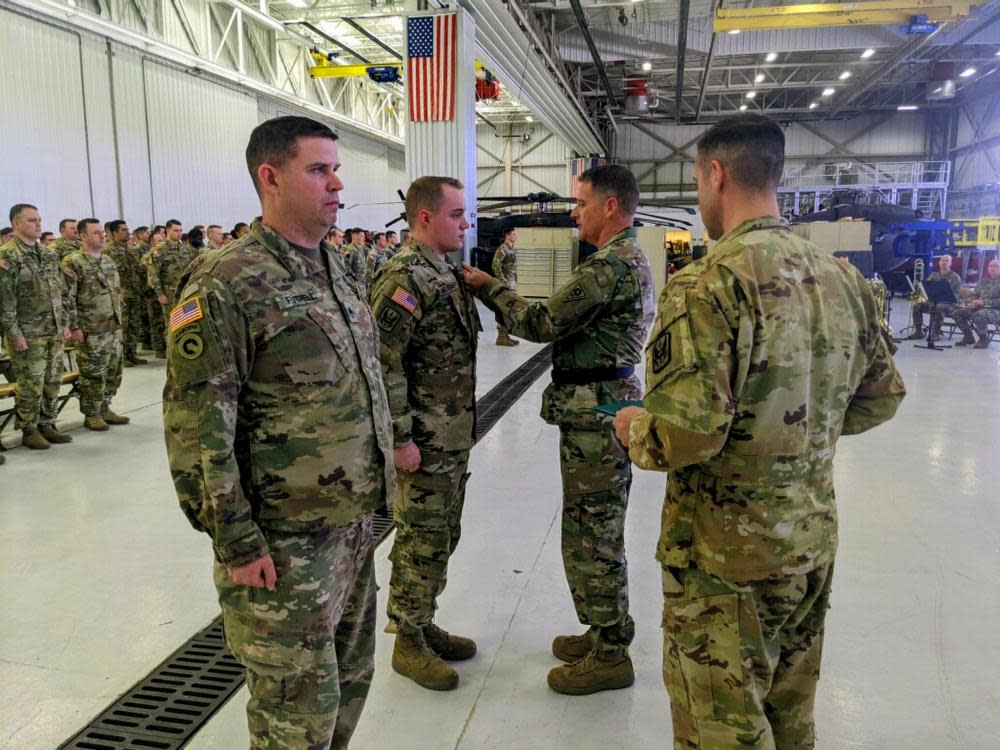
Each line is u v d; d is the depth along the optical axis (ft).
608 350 7.02
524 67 42.34
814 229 52.47
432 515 7.25
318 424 4.77
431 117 31.42
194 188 44.27
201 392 4.32
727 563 4.29
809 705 4.85
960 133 79.25
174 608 9.10
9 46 31.50
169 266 29.09
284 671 4.78
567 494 7.27
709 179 4.59
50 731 6.73
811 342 4.27
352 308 5.13
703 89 64.85
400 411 6.75
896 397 4.84
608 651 7.33
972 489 13.66
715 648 4.38
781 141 4.43
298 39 49.70
